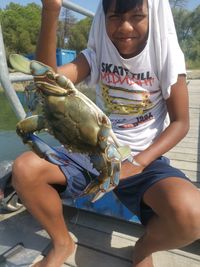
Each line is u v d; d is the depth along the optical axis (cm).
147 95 78
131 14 68
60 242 72
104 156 53
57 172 72
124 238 84
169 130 73
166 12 73
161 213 62
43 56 63
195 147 154
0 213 97
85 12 103
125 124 81
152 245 67
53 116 51
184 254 77
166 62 74
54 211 71
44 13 59
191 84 472
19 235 86
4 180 94
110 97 82
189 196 60
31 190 69
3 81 78
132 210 73
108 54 78
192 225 59
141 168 69
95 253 78
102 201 90
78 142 52
